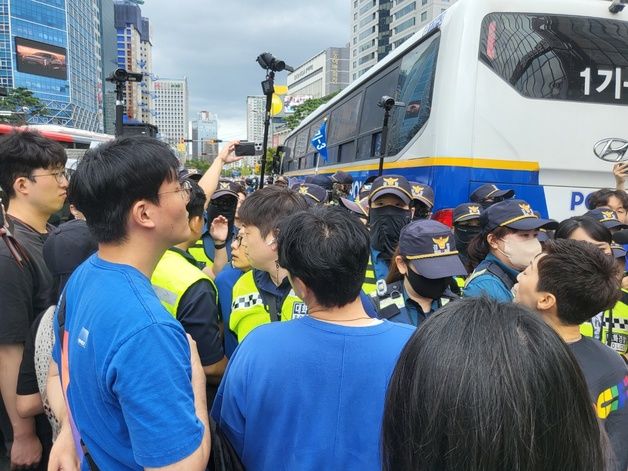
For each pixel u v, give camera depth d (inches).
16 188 96.0
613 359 68.1
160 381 45.0
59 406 63.7
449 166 185.0
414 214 164.9
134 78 187.2
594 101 189.9
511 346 32.3
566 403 31.6
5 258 80.7
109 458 48.0
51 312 73.9
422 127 208.8
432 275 87.2
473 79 185.6
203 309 80.0
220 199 145.0
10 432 90.4
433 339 34.5
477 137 185.0
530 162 186.5
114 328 46.1
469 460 31.0
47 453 83.7
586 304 67.2
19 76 2881.4
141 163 50.3
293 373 54.1
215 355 81.0
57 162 98.0
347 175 268.1
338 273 56.5
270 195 88.6
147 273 54.0
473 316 34.5
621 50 191.8
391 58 272.1
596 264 67.3
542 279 70.1
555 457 31.0
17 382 78.2
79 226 77.2
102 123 3531.0
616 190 160.4
